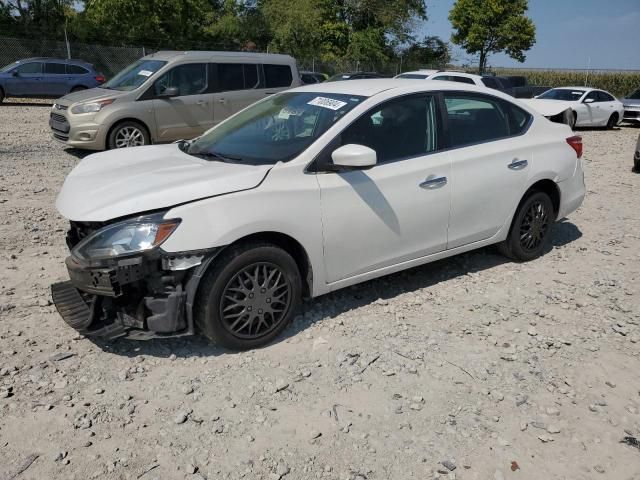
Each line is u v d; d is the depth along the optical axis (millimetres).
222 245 3439
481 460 2848
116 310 3566
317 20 36219
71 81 20000
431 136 4551
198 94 10484
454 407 3244
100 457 2768
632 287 4980
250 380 3428
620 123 21703
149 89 10039
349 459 2820
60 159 9688
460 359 3736
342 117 4090
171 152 4484
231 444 2893
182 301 3432
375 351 3785
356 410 3188
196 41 30938
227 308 3572
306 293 4062
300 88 4961
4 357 3551
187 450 2840
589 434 3072
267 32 36531
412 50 42656
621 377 3613
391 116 4332
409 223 4348
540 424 3127
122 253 3295
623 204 7965
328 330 4035
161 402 3201
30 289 4520
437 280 5004
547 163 5270
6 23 30578
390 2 39781
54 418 3027
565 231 6570
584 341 4027
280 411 3158
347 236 4020
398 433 3016
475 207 4777
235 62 10875
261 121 4547
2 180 7918
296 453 2846
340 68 35938
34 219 6242
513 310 4449
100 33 28438
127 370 3475
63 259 5164
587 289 4895
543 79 41094
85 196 3633
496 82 17422
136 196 3459
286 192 3705
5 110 17203
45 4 31391
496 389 3426
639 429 3129
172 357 3617
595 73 39250
